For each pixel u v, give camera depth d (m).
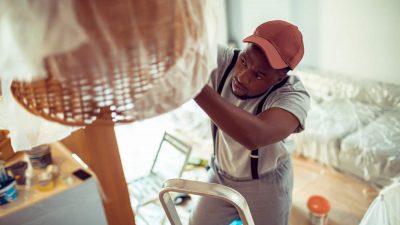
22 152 1.36
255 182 1.34
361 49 3.00
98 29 0.35
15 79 0.47
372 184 2.45
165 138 2.35
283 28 0.93
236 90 1.08
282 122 0.93
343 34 3.09
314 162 2.83
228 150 1.30
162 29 0.38
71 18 0.34
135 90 0.42
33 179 1.25
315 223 2.13
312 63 3.44
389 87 2.77
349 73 3.17
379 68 2.94
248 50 0.96
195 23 0.42
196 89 0.46
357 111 2.75
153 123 3.58
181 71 0.44
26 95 0.45
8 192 1.13
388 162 2.22
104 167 1.40
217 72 1.21
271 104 1.07
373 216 1.54
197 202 1.48
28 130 0.67
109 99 0.42
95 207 1.29
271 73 0.94
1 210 1.11
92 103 0.42
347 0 2.96
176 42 0.41
